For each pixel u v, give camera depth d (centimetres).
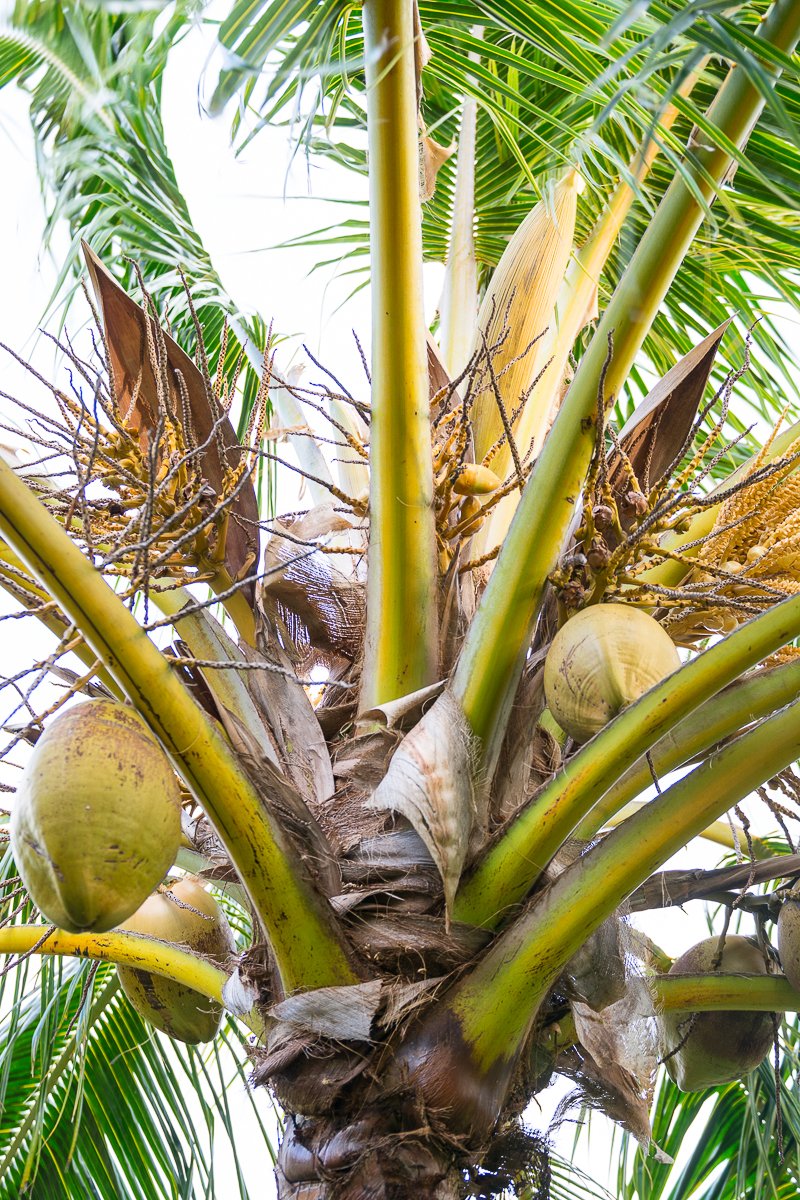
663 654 191
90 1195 315
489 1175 204
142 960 238
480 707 206
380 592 234
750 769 190
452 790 188
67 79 154
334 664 263
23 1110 325
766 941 250
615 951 216
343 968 192
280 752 223
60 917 150
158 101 332
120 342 258
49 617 210
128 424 246
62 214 206
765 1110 305
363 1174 182
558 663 193
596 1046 217
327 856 203
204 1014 257
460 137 382
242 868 186
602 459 214
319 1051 191
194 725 172
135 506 221
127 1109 324
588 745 188
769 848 320
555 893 193
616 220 340
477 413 308
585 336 387
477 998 191
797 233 312
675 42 217
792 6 204
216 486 254
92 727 157
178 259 331
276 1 194
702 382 262
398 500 231
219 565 240
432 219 402
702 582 230
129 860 150
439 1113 186
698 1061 257
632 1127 229
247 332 340
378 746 224
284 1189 192
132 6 119
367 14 212
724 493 207
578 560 210
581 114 336
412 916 200
